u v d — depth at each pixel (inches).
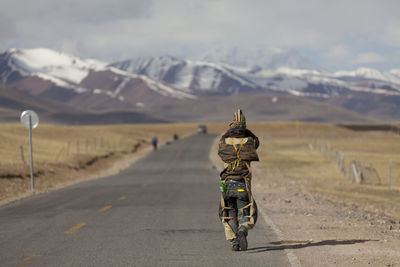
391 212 2576.3
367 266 884.0
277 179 4328.3
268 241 1131.9
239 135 966.4
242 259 935.7
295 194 2768.2
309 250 1023.6
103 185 3046.3
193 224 1382.9
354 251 1012.5
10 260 938.1
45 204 1967.3
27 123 2967.5
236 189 949.2
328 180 4687.5
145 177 3826.3
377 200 3245.6
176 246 1063.0
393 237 1263.5
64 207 1834.4
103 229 1295.5
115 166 5880.9
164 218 1508.4
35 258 951.6
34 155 5762.8
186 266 883.4
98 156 6486.2
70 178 4136.3
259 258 943.0
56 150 6875.0
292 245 1079.6
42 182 3481.8
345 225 1460.4
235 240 976.3
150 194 2383.1
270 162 6505.9
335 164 6358.3
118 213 1632.6
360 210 2343.8
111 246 1064.8
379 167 5994.1
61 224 1393.9
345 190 3853.3
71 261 925.2
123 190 2637.8
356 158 7249.0
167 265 890.7
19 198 2364.7
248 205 956.6
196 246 1062.4
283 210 1808.6
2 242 1124.5
